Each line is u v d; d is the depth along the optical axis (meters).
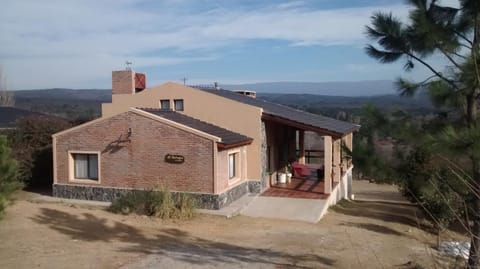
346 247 12.92
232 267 10.05
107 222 14.80
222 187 18.75
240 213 18.14
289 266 10.33
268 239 13.77
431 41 7.80
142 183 19.34
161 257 10.78
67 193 20.69
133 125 19.42
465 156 6.88
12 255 10.10
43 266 9.38
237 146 20.19
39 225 13.57
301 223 16.73
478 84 6.95
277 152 25.38
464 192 8.08
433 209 15.69
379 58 8.66
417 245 13.91
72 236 12.56
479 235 7.92
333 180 24.23
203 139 18.31
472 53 7.10
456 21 8.11
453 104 7.75
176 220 15.99
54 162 20.92
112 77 25.27
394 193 31.48
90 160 20.59
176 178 18.80
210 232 14.63
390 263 11.02
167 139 18.88
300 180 25.55
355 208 22.44
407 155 8.27
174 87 23.12
